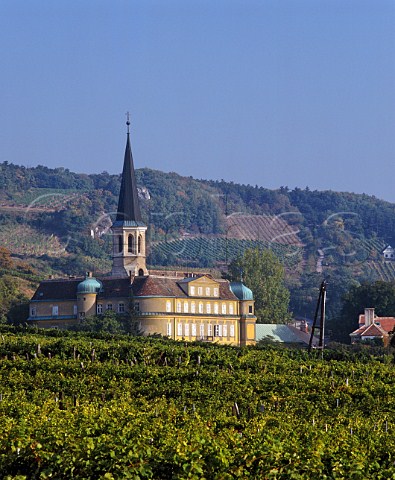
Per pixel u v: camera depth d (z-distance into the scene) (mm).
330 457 83000
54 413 96688
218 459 79062
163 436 85188
